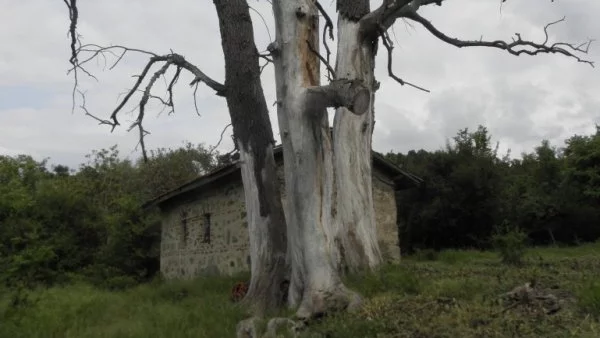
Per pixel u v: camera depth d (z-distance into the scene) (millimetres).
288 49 8391
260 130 9484
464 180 26500
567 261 12438
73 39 10227
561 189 28375
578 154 28219
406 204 28203
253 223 9281
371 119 11016
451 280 8141
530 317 5867
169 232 19766
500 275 8648
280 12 8531
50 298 11344
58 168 44562
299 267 8008
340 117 10812
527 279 8055
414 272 9375
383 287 8195
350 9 10398
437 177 27359
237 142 9672
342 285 7621
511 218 27391
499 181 27172
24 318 8234
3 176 20188
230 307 8523
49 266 18609
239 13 9562
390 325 5992
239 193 14891
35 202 18922
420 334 5625
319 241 7793
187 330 7227
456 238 27391
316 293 7457
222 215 15680
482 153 28781
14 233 16094
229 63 9531
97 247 20766
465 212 26531
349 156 10633
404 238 28281
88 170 33500
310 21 8516
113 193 29641
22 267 15391
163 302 10570
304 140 8008
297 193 8016
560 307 6164
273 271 8906
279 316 7672
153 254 20625
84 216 21031
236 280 12281
